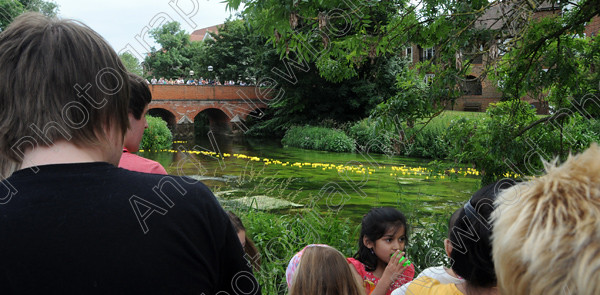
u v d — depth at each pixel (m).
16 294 0.67
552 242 0.50
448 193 10.16
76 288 0.68
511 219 0.58
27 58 0.75
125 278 0.70
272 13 3.43
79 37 0.78
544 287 0.51
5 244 0.68
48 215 0.70
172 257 0.73
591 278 0.47
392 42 4.46
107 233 0.70
